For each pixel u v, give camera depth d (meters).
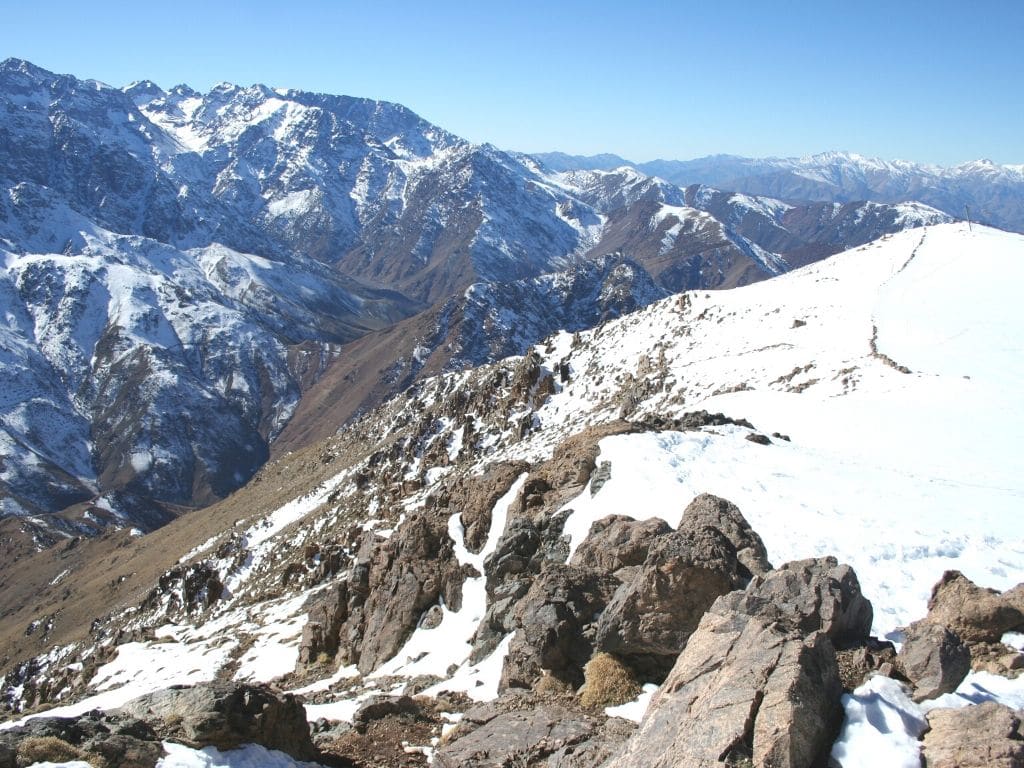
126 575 159.38
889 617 21.33
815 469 34.16
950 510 29.66
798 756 13.04
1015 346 65.62
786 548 25.33
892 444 46.50
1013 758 12.44
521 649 23.66
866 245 119.38
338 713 27.78
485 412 111.62
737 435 39.25
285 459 199.75
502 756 17.83
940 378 59.47
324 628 42.09
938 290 86.06
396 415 163.38
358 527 81.62
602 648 21.09
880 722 14.12
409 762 20.69
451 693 25.84
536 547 31.52
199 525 176.62
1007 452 43.22
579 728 18.45
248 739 18.97
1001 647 18.53
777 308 95.25
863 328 76.88
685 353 91.94
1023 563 24.31
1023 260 93.25
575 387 103.44
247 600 81.94
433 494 44.78
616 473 32.72
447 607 34.75
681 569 20.61
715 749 13.34
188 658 57.03
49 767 16.23
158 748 17.91
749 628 16.09
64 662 103.06
